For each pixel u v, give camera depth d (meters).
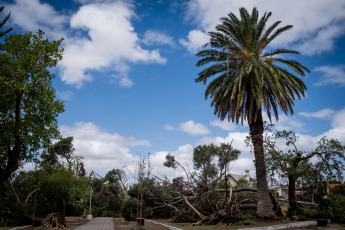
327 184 26.83
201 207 23.50
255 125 22.28
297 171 23.48
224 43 21.91
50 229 20.19
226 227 17.75
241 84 21.27
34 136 17.50
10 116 17.66
